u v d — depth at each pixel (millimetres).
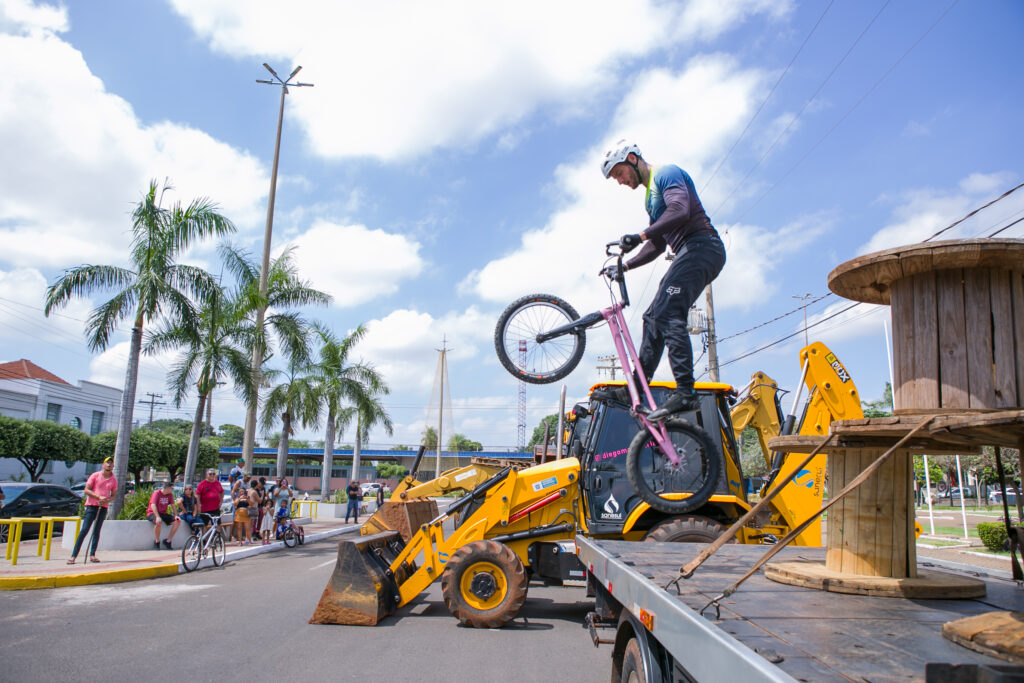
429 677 5730
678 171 4234
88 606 8844
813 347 7188
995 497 42094
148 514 14594
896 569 3250
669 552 4762
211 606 8859
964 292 2789
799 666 1962
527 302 5461
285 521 17125
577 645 6906
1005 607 2861
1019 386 2682
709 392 8062
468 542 8227
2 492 17641
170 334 18062
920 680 1810
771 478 8047
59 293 15328
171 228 16406
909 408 2895
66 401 40656
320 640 7020
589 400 9016
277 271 22406
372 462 80750
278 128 23953
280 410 27734
